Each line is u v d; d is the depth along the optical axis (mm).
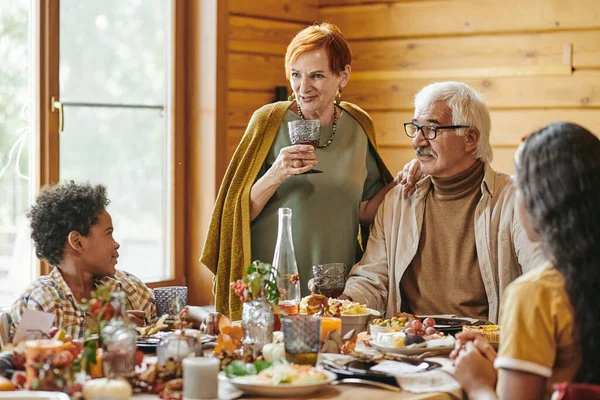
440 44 4730
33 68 4090
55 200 2576
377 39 4883
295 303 2629
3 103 4008
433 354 2334
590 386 1561
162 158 4641
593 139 1780
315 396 1953
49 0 4094
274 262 2688
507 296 1816
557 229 1741
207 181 4617
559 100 4480
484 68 4629
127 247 4523
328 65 3041
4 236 4031
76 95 4266
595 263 1717
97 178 4375
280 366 1994
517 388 1754
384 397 1945
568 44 4441
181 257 4680
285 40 4855
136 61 4504
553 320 1744
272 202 3139
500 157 4621
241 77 4688
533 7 4504
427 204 3002
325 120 3148
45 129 4125
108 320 1979
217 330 2463
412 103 4793
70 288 2602
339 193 3123
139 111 4531
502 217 2865
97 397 1825
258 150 3150
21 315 2490
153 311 2875
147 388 1965
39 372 1896
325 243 3117
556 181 1745
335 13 4961
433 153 2891
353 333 2328
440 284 2957
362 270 3053
